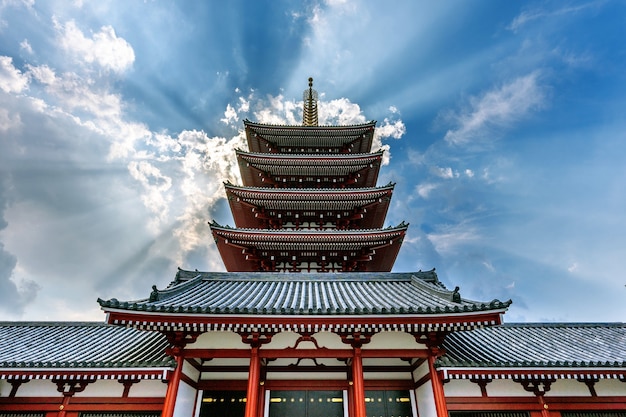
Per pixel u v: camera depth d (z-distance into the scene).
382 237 18.98
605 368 11.18
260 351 11.18
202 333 11.48
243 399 11.83
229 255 20.48
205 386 11.98
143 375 10.81
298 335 11.50
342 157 23.12
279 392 11.93
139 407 11.23
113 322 10.44
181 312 10.31
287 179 24.22
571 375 11.31
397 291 15.07
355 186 24.73
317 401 11.79
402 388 12.09
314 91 33.75
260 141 26.36
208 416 11.59
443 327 10.77
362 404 10.42
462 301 12.77
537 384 11.75
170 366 10.70
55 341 14.55
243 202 21.34
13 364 11.02
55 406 11.39
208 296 13.66
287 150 26.55
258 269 20.12
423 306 11.92
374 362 12.48
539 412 11.41
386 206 22.16
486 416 11.25
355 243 19.16
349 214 21.84
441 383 10.84
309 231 18.77
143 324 10.53
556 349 13.71
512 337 15.20
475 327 10.85
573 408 11.60
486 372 11.06
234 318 10.47
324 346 11.39
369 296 14.23
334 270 19.66
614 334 15.88
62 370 11.09
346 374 12.17
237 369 12.23
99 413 11.31
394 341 11.48
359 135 26.05
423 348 11.38
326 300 13.38
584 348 13.86
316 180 24.22
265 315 10.41
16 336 15.20
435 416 10.45
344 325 10.54
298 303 12.83
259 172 24.03
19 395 11.61
